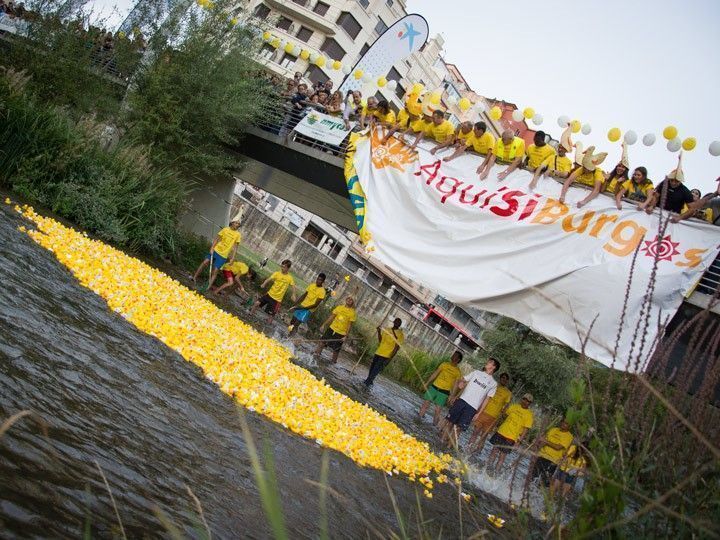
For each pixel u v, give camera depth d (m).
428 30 15.51
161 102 16.45
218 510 3.56
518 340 22.36
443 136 12.05
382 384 16.69
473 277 10.64
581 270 9.59
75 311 6.48
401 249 11.61
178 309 8.97
